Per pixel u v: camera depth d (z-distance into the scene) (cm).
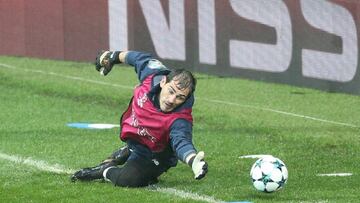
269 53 4434
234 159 2831
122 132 2316
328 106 3975
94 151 2908
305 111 3859
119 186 2338
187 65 4662
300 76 4359
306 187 2420
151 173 2341
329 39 4222
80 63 5038
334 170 2709
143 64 2327
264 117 3697
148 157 2319
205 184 2422
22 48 5228
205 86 4381
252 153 2969
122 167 2356
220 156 2886
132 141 2316
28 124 3403
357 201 2253
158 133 2247
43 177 2475
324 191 2362
